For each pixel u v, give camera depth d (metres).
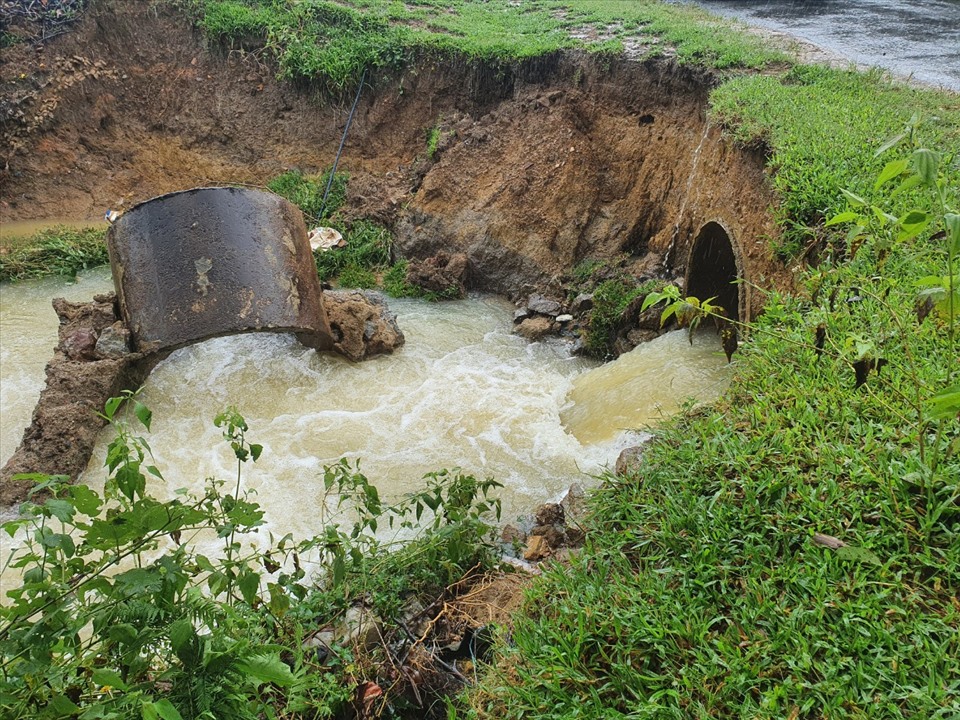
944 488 3.77
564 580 4.21
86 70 14.39
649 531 4.36
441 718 4.02
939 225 5.84
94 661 3.08
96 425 7.44
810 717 3.11
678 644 3.57
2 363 9.23
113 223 8.32
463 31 14.08
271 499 6.76
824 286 5.96
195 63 14.64
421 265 11.49
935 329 5.00
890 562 3.57
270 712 3.09
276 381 8.60
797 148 7.79
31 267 11.71
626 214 11.07
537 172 11.47
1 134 13.80
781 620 3.47
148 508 2.89
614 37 12.65
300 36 14.45
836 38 13.40
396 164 13.46
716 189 9.05
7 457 7.55
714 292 8.41
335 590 4.48
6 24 14.38
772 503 4.22
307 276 8.64
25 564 2.98
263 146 14.14
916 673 3.10
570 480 6.86
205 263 7.95
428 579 4.78
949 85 10.50
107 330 8.08
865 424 4.49
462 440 7.68
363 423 7.97
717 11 15.98
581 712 3.32
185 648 2.74
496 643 4.11
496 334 10.27
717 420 5.01
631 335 9.42
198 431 7.77
